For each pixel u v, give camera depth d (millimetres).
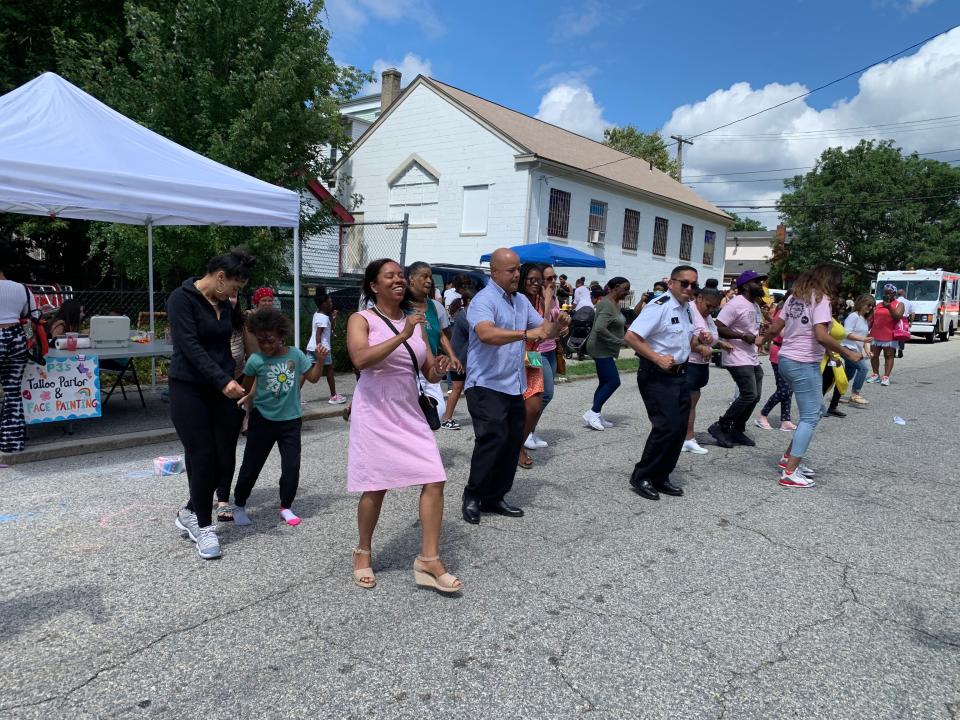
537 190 18469
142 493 4805
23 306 5457
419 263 4184
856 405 9672
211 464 3691
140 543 3912
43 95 6184
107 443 6020
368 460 3275
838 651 2953
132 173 5738
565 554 3932
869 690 2664
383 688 2578
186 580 3453
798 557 3988
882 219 36906
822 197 37406
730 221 27938
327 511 4551
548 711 2469
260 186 6734
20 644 2822
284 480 4258
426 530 3367
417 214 20719
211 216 6500
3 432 5441
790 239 39719
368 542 3445
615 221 21703
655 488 5191
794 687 2672
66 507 4480
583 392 10250
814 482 5590
